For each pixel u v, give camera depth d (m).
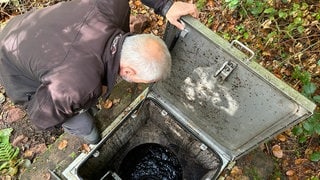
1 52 2.03
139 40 1.67
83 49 1.75
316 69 3.05
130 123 2.58
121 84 2.98
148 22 3.47
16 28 1.98
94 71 1.75
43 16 1.91
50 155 2.75
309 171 2.81
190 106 2.35
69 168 2.36
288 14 3.18
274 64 3.12
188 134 2.51
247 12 3.30
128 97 2.94
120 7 1.91
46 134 3.08
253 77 1.64
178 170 2.93
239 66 1.66
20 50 1.90
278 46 3.17
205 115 2.32
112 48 1.73
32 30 1.89
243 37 3.24
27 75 2.04
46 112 1.89
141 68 1.66
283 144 2.92
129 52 1.67
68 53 1.76
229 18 3.35
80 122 2.28
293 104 1.59
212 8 3.43
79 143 2.76
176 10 1.70
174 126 2.60
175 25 1.74
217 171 2.35
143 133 2.88
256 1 3.23
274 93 1.63
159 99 2.48
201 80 2.00
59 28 1.83
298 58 3.11
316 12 3.20
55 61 1.77
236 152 2.39
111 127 2.55
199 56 1.84
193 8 1.72
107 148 2.55
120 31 1.82
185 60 1.96
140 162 3.01
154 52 1.65
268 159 2.75
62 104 1.81
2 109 3.19
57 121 1.95
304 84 2.83
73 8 1.87
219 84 1.89
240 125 2.11
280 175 2.81
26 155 2.98
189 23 1.67
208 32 1.64
